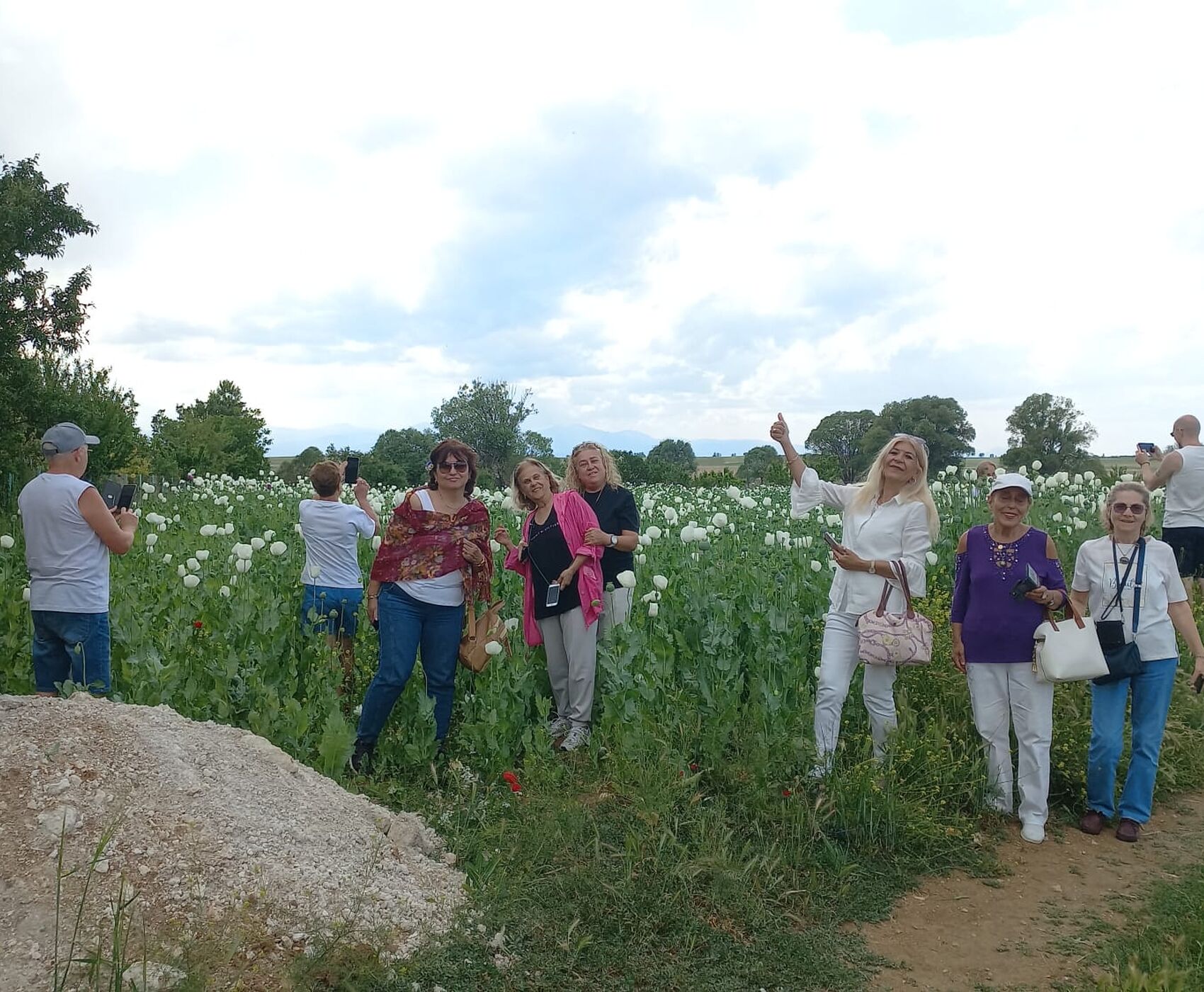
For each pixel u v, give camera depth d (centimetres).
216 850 358
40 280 2208
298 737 541
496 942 366
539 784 522
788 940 397
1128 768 596
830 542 552
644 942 381
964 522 1155
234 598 690
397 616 554
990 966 391
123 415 2619
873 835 495
